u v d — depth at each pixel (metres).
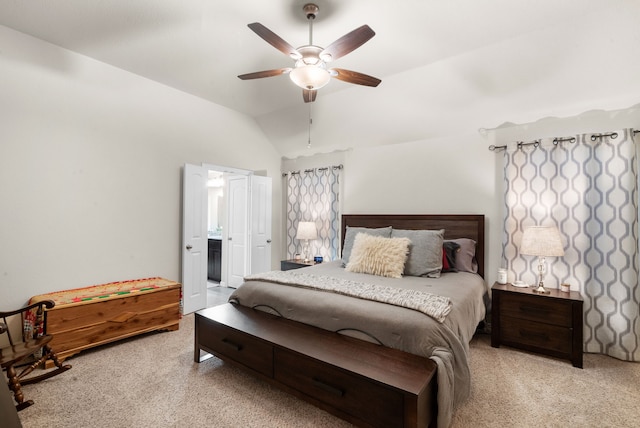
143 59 3.08
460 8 2.21
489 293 3.29
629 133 2.65
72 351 2.56
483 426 1.78
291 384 1.88
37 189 2.77
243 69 3.26
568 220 2.90
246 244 4.90
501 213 3.36
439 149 3.76
